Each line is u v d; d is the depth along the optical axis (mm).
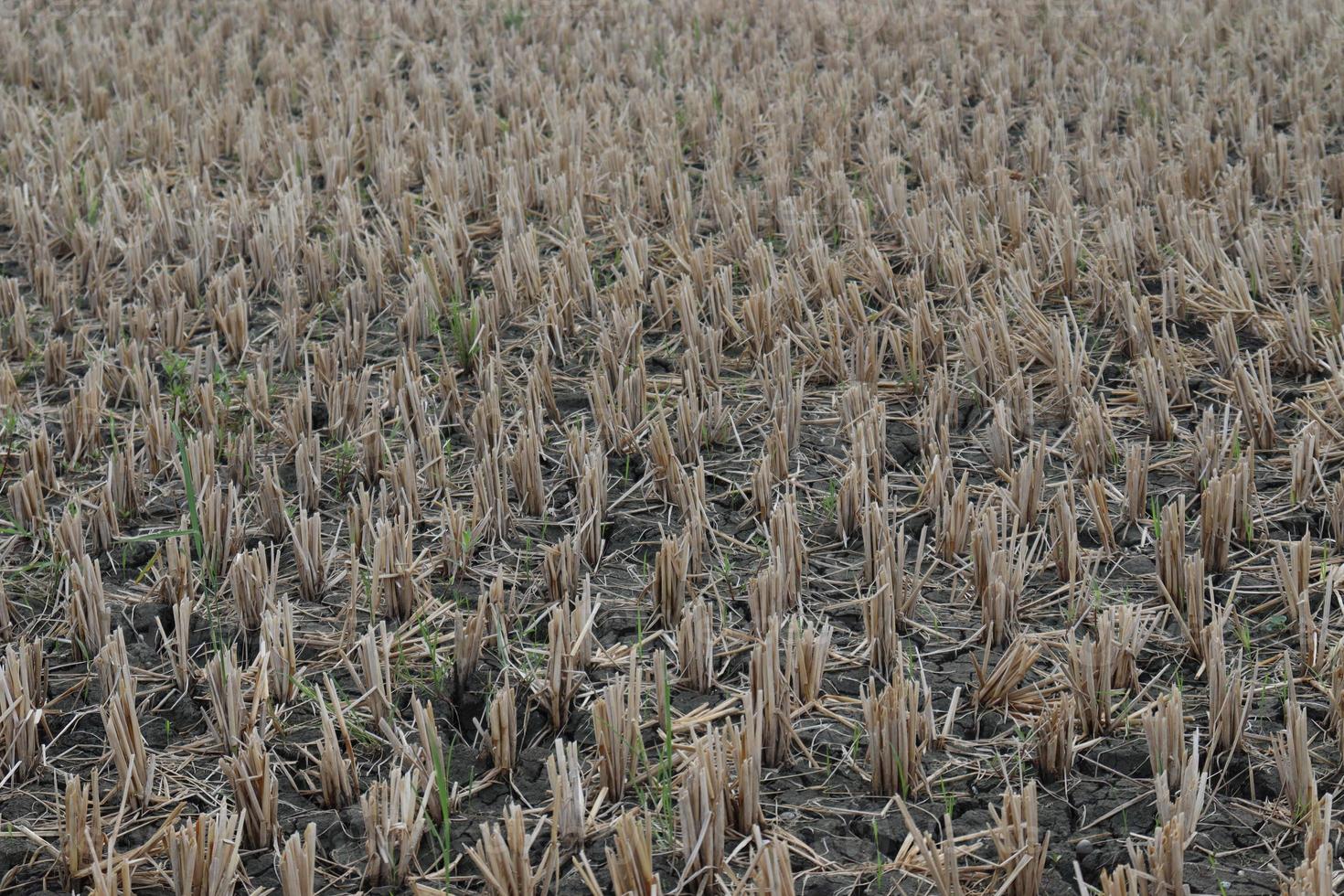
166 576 3439
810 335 4684
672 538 3307
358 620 3393
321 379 4492
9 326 4949
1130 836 2553
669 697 2994
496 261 5000
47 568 3621
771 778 2838
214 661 2902
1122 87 7070
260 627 3275
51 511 3912
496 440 4031
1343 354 4238
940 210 5414
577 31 8492
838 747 2914
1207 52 7734
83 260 5414
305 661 3248
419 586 3477
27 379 4770
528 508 3818
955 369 4496
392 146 6625
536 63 7730
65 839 2604
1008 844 2449
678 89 7496
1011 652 2980
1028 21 8453
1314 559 3471
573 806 2621
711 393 4297
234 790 2658
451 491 3961
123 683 2758
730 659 3207
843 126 6648
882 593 3092
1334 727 2826
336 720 3004
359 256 5266
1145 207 5520
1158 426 4035
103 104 7328
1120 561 3496
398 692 3131
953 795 2760
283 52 8070
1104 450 3916
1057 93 7266
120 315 4949
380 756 2938
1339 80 6840
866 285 5078
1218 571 3439
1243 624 3227
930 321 4523
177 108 7102
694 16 8719
